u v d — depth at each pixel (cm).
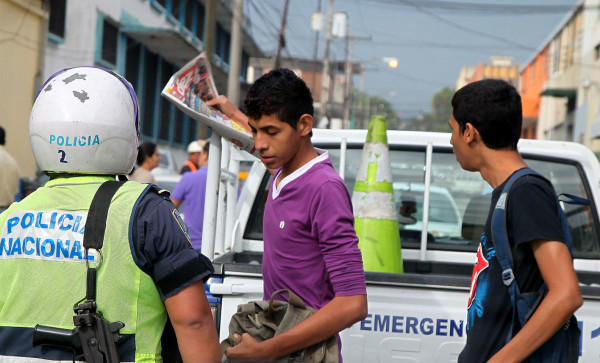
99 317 172
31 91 1616
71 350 175
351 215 224
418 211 388
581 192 384
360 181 344
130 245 175
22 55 1561
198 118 283
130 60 2264
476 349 208
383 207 338
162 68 2595
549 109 3822
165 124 2667
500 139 214
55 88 186
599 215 378
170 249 178
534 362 200
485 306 207
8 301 178
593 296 272
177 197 645
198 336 178
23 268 178
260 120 221
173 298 177
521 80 4922
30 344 176
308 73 4759
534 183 204
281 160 225
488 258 211
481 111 213
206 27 1531
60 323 175
